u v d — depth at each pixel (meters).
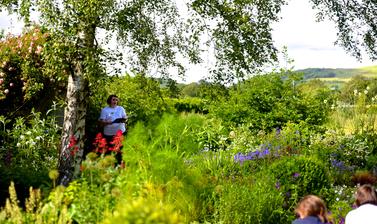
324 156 11.95
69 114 8.08
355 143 13.06
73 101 8.05
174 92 9.40
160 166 7.06
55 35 7.21
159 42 9.09
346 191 8.95
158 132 8.13
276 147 11.95
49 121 11.36
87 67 7.25
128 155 7.16
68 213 5.19
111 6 7.45
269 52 8.92
